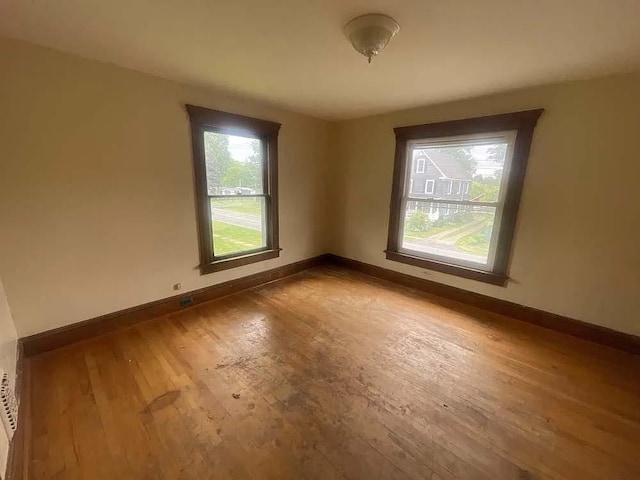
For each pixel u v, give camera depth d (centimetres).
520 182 276
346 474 137
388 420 168
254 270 373
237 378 202
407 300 338
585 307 257
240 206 348
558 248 265
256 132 341
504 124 277
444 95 292
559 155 254
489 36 175
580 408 179
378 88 276
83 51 208
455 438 157
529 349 242
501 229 294
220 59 218
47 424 160
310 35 180
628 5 139
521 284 290
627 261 235
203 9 154
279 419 167
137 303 274
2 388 134
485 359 228
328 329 271
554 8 144
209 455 145
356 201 421
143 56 215
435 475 137
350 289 370
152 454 145
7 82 191
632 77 218
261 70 238
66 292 232
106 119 233
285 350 237
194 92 280
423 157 348
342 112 373
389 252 391
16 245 206
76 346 235
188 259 305
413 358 228
